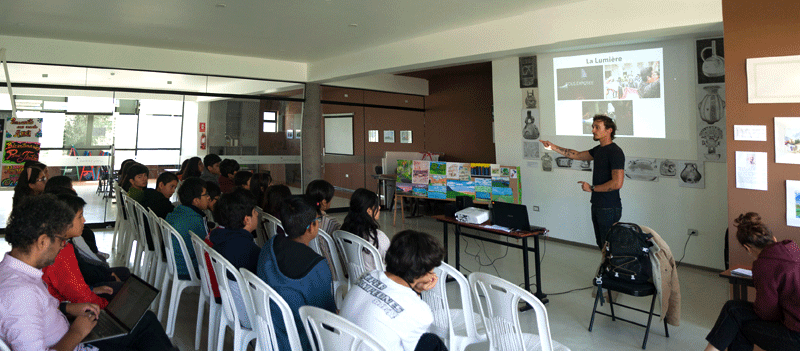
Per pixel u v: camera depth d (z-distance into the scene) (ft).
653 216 18.94
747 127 11.42
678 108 17.97
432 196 26.23
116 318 6.57
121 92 24.26
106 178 24.73
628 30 14.92
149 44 22.71
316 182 12.17
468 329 8.20
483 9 16.79
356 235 10.21
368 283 5.99
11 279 5.16
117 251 19.25
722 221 16.99
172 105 25.59
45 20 17.80
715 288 15.17
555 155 22.09
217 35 20.66
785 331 8.14
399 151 35.04
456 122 34.24
